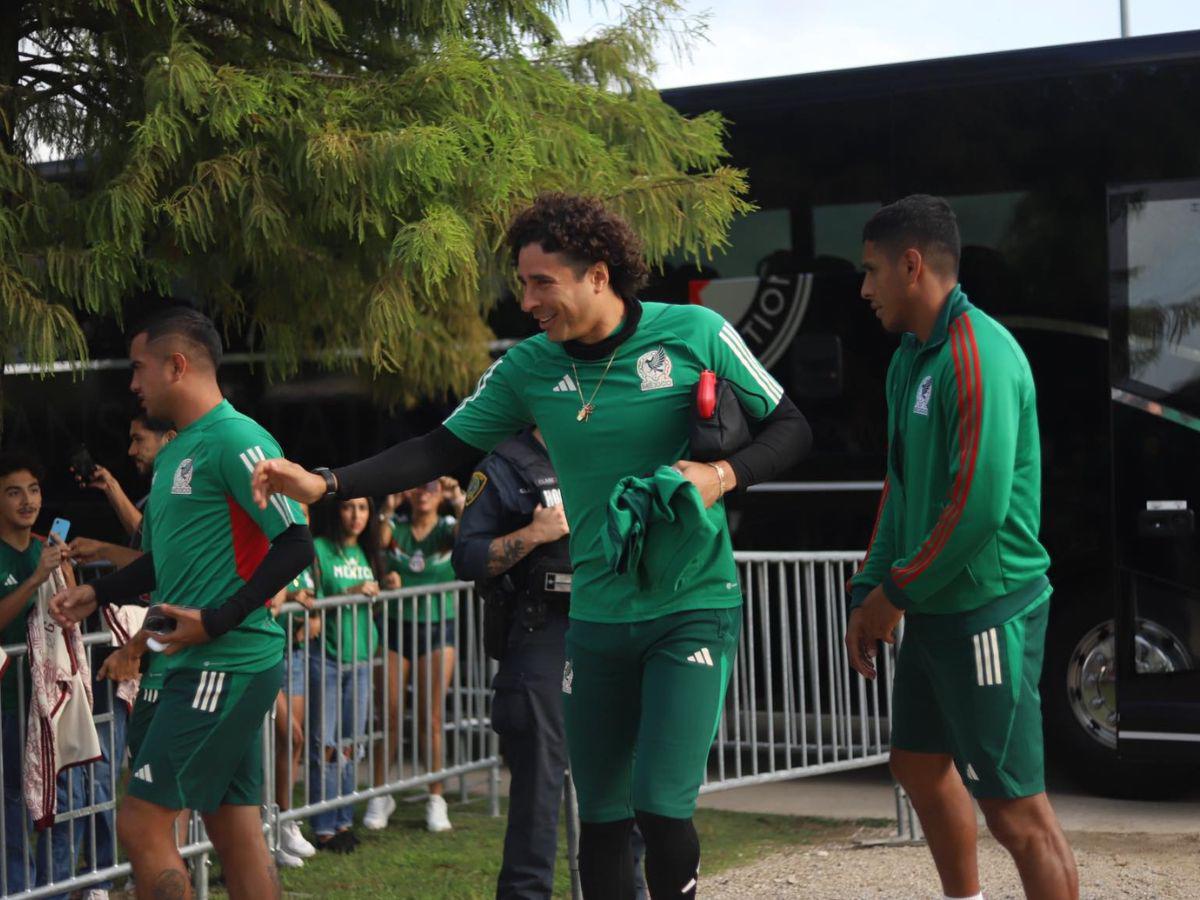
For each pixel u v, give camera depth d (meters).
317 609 5.90
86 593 4.06
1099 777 7.30
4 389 8.10
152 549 4.04
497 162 5.65
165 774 3.81
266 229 5.47
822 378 7.67
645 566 3.31
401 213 5.73
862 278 7.61
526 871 4.46
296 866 5.88
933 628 3.61
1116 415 7.16
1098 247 7.23
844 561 6.13
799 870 5.67
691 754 3.30
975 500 3.37
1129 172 7.18
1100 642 7.30
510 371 3.58
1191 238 7.09
